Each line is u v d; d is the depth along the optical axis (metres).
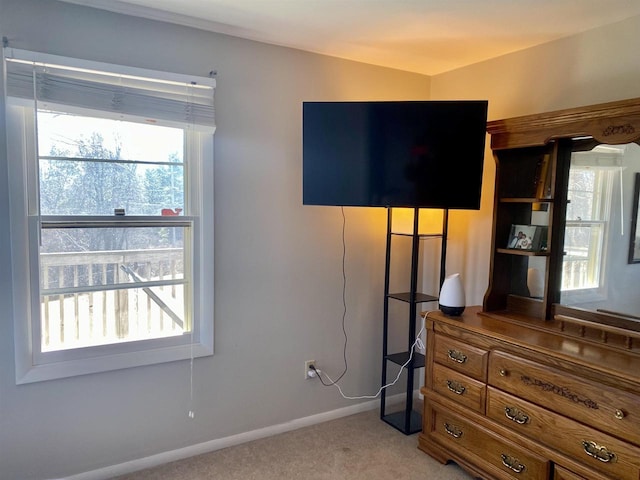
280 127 2.55
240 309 2.51
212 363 2.45
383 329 2.88
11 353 1.97
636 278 1.90
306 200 2.44
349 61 2.76
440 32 2.30
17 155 1.92
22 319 1.97
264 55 2.46
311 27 2.26
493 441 2.11
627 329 1.89
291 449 2.51
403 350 3.16
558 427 1.82
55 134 2.03
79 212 2.10
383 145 2.36
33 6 1.90
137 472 2.26
